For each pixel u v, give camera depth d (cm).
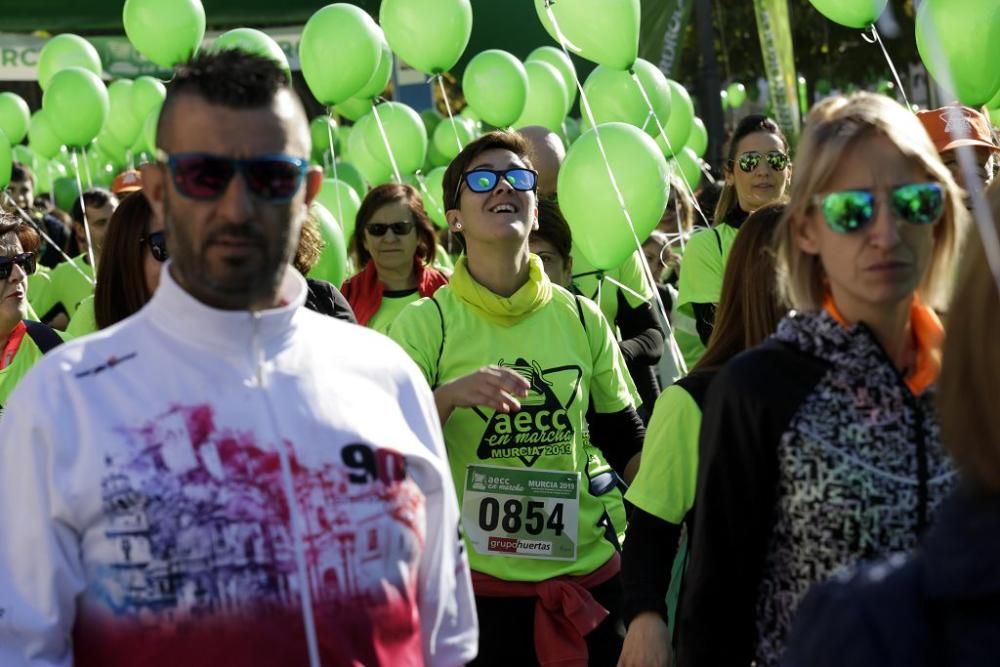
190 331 208
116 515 201
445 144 916
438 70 665
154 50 686
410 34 655
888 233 227
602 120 651
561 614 364
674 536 292
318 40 639
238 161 205
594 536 375
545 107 764
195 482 202
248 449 205
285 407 210
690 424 285
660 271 685
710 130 1190
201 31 691
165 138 209
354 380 220
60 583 201
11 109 885
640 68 654
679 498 288
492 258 378
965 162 159
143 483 201
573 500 369
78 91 736
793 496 231
